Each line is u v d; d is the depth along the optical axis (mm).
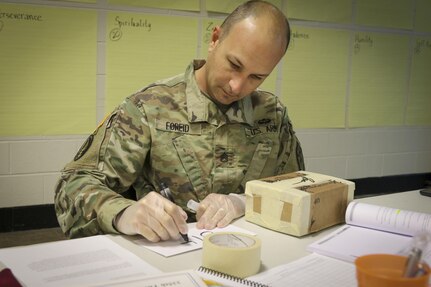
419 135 3414
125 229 989
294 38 2777
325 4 2836
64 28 2229
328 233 1062
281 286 773
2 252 875
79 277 784
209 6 2494
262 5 1194
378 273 564
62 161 2361
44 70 2234
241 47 1166
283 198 1036
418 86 3316
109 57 2334
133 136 1292
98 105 2361
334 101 3002
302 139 2932
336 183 1135
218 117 1361
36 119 2270
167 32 2428
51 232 2426
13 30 2146
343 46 2957
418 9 3189
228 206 1129
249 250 804
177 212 970
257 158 1422
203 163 1346
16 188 2318
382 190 3344
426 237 627
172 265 853
